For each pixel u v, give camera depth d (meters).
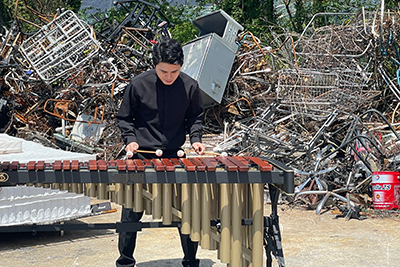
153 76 3.76
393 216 6.13
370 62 8.96
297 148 7.12
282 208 6.59
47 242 5.15
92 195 3.50
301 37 9.44
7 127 8.50
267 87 8.84
